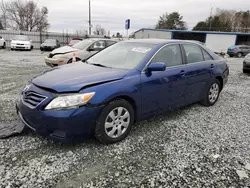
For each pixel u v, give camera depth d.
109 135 2.90
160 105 3.53
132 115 3.13
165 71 3.51
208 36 35.69
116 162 2.58
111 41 9.19
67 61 7.98
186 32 37.38
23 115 2.81
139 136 3.25
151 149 2.90
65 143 2.92
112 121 2.89
